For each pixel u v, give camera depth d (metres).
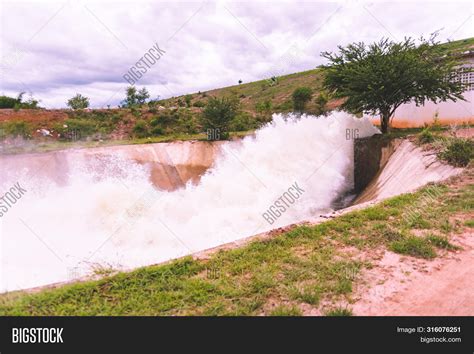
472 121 23.09
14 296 5.55
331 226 8.60
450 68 21.12
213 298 5.49
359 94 21.75
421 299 5.38
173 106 47.25
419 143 17.44
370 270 6.38
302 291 5.61
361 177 22.19
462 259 6.64
